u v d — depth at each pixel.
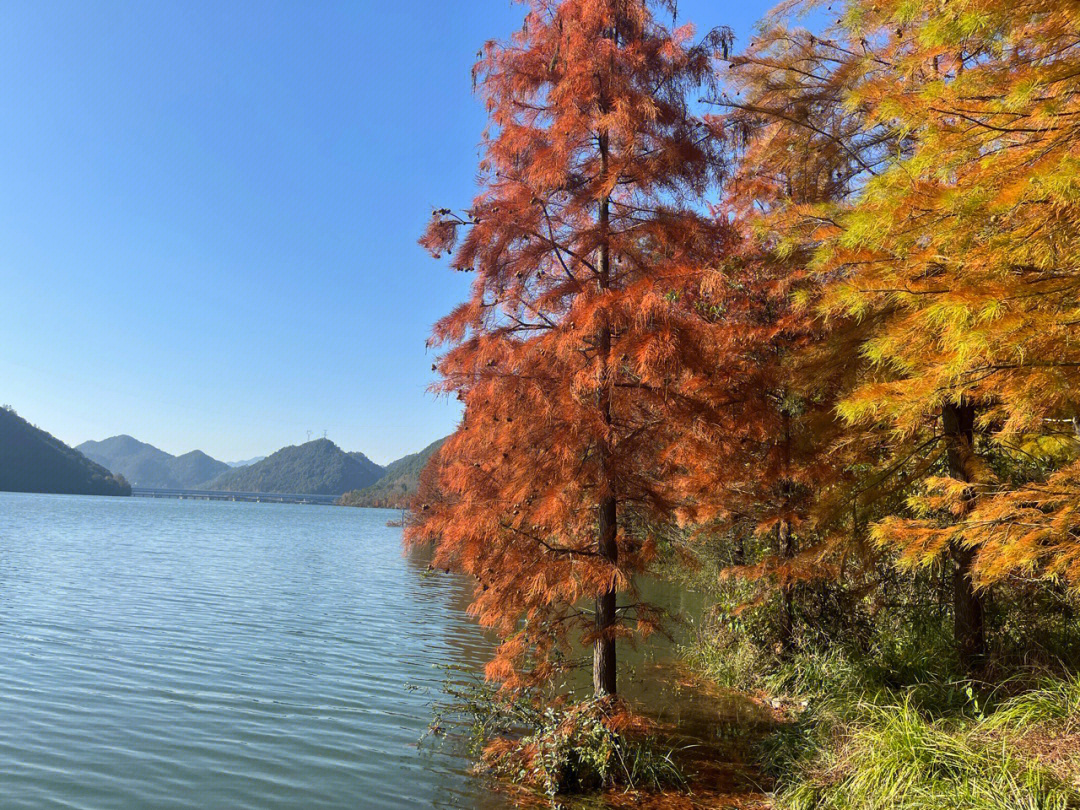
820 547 8.05
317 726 9.17
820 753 6.45
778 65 9.12
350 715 9.69
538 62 7.75
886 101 4.79
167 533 55.31
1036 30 4.34
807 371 7.54
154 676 11.59
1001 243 3.94
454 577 30.36
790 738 7.21
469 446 7.58
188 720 9.34
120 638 14.52
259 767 7.73
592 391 7.23
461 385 7.58
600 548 7.48
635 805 6.40
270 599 21.55
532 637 7.62
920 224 4.41
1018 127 4.14
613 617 7.75
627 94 7.09
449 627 17.42
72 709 9.62
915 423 5.04
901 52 7.52
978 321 3.93
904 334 4.59
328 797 6.95
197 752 8.17
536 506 6.97
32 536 44.03
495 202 7.29
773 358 8.73
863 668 8.29
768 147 9.26
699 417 7.28
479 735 8.13
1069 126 3.85
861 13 7.07
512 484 7.15
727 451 8.54
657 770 6.98
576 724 7.02
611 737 6.94
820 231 6.39
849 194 9.03
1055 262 4.02
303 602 21.12
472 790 7.02
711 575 14.77
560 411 6.97
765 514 9.33
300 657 13.41
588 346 7.30
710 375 7.31
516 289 7.58
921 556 5.34
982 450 7.43
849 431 7.76
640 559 7.44
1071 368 4.16
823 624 9.69
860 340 6.86
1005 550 4.70
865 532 7.51
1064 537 4.79
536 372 7.26
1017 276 4.14
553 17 7.79
